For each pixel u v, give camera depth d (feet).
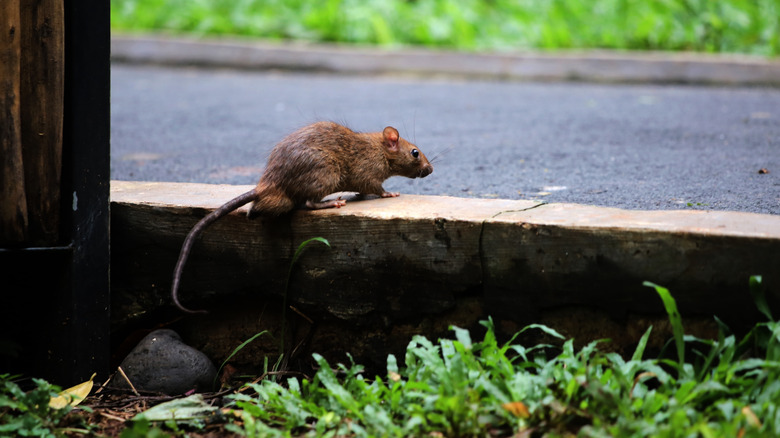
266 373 14.30
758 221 12.50
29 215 13.80
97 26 13.82
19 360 14.93
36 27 13.32
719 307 12.10
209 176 21.76
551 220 12.98
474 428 10.99
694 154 22.99
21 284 14.60
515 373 12.56
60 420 12.76
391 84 43.04
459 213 13.66
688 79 41.86
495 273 13.32
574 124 29.50
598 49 48.65
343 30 51.78
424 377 12.12
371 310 14.24
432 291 13.78
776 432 10.18
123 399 14.14
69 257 14.12
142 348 14.78
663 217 12.93
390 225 13.76
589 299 12.84
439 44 50.37
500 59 45.29
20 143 13.48
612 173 20.77
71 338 14.37
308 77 46.50
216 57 49.70
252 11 54.44
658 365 12.59
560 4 52.54
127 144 26.99
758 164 21.07
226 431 12.52
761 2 50.16
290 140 14.33
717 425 10.45
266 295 14.92
